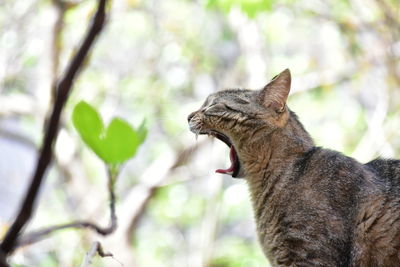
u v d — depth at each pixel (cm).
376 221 468
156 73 1450
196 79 1489
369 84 1340
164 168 1371
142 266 1420
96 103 1338
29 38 1317
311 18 1339
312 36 1440
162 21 1441
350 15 1255
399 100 1209
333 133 1357
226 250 1309
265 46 1359
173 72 1452
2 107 1352
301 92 1339
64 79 166
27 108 1348
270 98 539
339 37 1348
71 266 1205
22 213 158
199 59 1462
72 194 1379
